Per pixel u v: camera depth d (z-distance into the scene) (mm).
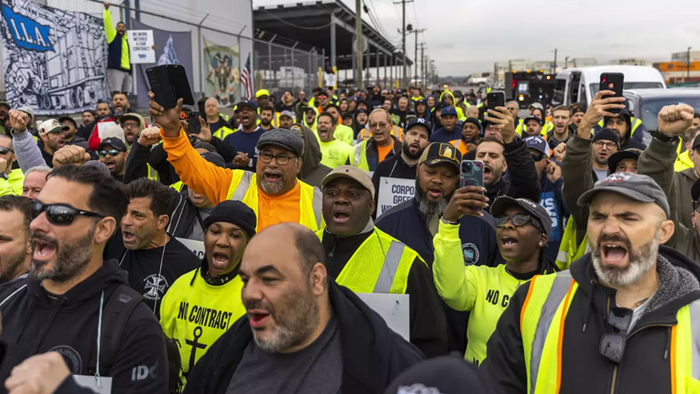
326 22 38281
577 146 3604
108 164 5730
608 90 3514
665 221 2160
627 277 2066
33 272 2199
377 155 8156
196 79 15945
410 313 2963
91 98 11281
